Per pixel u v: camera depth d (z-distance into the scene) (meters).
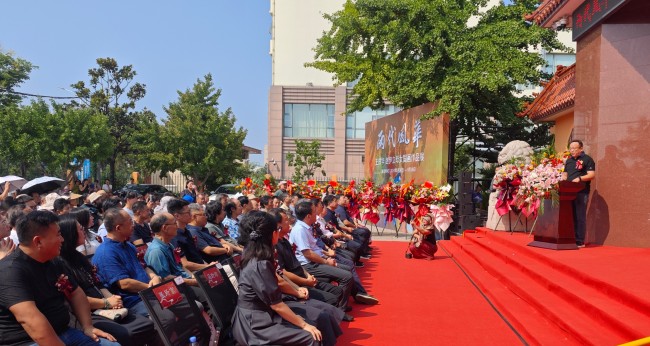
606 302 5.09
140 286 4.93
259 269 4.17
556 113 13.57
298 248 6.77
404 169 16.78
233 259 5.43
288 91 32.16
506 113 15.13
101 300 4.48
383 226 18.75
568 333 4.89
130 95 32.50
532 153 11.38
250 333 4.17
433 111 14.38
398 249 13.03
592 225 8.34
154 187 28.41
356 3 15.84
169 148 29.45
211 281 4.84
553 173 7.74
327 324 4.77
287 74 33.88
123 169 42.41
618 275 5.68
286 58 33.88
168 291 4.30
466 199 13.85
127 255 5.14
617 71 8.11
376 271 9.81
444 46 14.28
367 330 5.94
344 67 17.05
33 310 3.46
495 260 8.94
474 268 9.21
